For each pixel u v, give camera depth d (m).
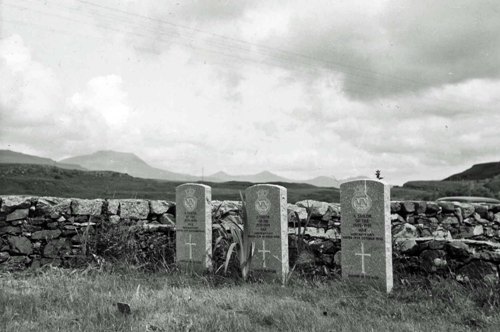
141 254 10.70
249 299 7.29
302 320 6.20
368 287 8.23
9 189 28.69
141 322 5.89
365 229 8.55
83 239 10.56
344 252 8.80
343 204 8.88
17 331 5.44
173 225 11.35
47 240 10.42
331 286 8.49
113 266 9.91
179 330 5.68
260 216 9.76
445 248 8.51
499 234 13.49
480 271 7.96
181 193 10.65
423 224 12.48
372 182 8.50
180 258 10.57
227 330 5.71
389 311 6.79
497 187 30.89
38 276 8.96
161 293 7.64
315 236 10.63
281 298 7.66
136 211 11.34
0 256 10.06
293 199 23.88
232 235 9.72
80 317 6.11
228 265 9.76
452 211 12.93
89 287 7.96
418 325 6.14
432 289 7.70
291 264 10.08
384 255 8.27
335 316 6.57
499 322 6.19
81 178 38.38
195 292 7.88
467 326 6.11
